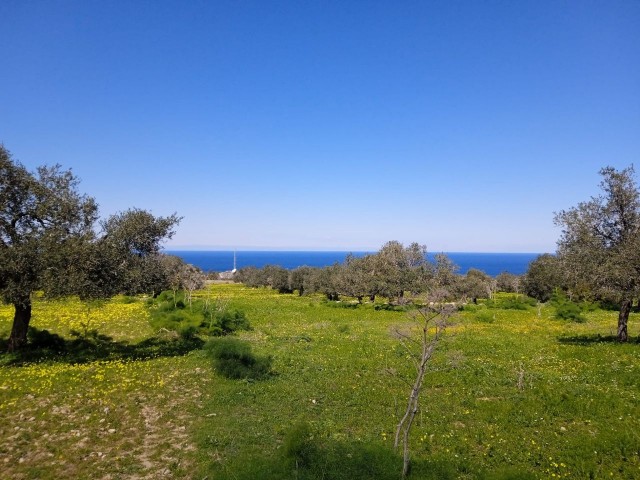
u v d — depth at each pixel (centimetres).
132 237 2223
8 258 1828
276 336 2973
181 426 1291
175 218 2391
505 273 9550
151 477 989
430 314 1102
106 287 2019
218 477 962
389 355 2297
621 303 2716
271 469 967
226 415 1378
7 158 1936
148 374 1795
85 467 1027
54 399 1450
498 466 1059
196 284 4978
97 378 1689
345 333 3216
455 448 1148
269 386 1691
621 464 1051
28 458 1062
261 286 10200
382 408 1468
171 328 2866
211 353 2017
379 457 1019
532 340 2828
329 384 1739
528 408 1430
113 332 2797
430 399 1559
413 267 6100
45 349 2144
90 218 2134
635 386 1645
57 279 1866
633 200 2592
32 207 1994
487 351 2422
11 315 3170
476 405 1477
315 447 1062
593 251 2566
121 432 1230
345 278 6138
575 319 4147
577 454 1106
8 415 1314
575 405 1427
